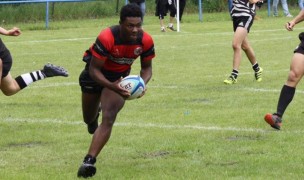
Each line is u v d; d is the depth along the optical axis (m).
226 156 15.73
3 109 22.45
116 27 14.52
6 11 65.06
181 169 14.70
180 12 62.97
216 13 72.94
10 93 19.73
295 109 21.45
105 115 14.16
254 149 16.34
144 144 17.09
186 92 25.55
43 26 60.94
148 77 14.98
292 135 17.80
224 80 28.25
